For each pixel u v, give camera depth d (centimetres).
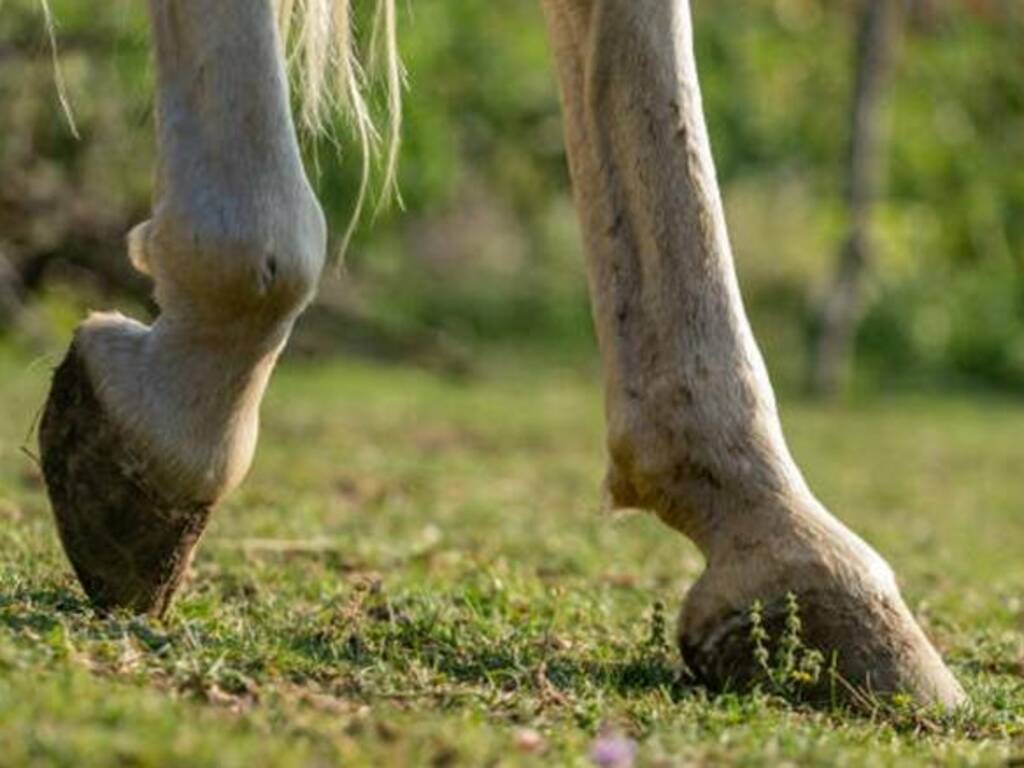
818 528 677
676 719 626
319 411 1955
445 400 2217
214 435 650
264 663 640
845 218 2698
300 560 974
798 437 2156
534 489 1495
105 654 616
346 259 2203
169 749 505
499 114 2502
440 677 662
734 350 680
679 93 682
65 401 657
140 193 1927
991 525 1555
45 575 761
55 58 754
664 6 683
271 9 640
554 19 698
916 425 2439
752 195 3198
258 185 629
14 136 1817
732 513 679
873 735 635
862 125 2653
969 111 2880
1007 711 703
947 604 1027
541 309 3164
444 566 998
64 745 501
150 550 666
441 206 2633
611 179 685
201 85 634
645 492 686
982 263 3006
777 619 670
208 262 625
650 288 681
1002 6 2853
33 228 1877
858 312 2730
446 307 3106
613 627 820
